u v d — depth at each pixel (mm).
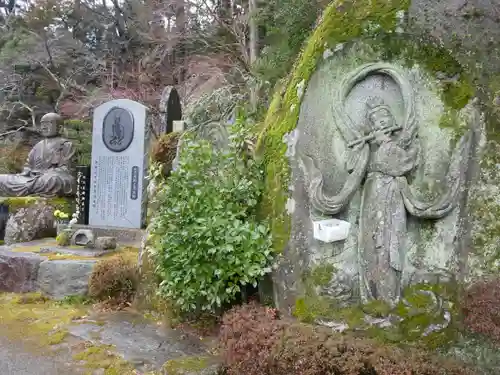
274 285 3141
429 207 2922
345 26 3162
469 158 3006
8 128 15539
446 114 3053
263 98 6891
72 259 4961
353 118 3143
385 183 2967
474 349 2766
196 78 12000
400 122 3066
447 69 3070
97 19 17562
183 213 3518
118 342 3520
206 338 3605
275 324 2795
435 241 2982
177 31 13656
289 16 7223
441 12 3111
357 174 3002
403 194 2949
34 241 6633
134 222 6656
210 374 2838
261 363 2578
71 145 8289
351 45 3160
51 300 4676
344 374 2439
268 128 3473
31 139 15258
